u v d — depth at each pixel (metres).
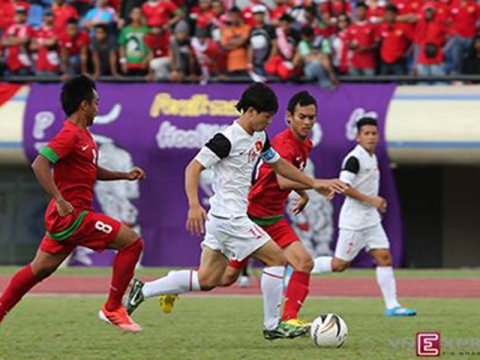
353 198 35.84
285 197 28.52
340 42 61.62
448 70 61.72
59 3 65.19
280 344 26.53
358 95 60.06
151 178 61.25
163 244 61.25
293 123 28.31
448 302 40.81
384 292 35.47
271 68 61.16
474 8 61.03
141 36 63.50
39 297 42.84
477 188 65.44
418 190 66.19
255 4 62.78
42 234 66.75
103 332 29.83
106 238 25.34
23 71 65.31
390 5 61.06
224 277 26.83
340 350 25.12
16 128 62.28
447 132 58.62
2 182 66.94
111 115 61.56
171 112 61.22
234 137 24.38
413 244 66.38
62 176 25.05
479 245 65.50
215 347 25.92
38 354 24.62
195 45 63.06
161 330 30.47
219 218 24.95
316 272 37.47
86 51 64.38
